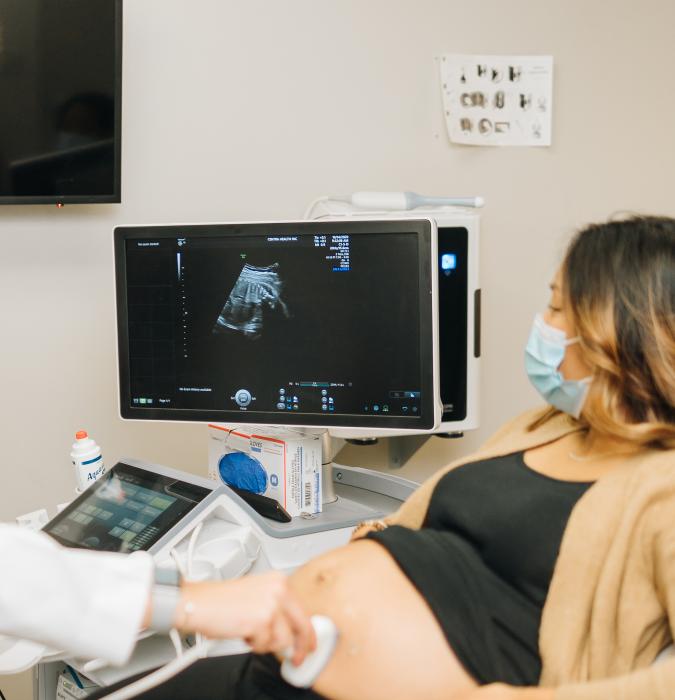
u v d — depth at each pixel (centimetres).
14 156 196
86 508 155
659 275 107
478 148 252
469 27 247
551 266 266
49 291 213
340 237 151
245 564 141
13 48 191
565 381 117
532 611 109
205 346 159
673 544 98
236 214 229
